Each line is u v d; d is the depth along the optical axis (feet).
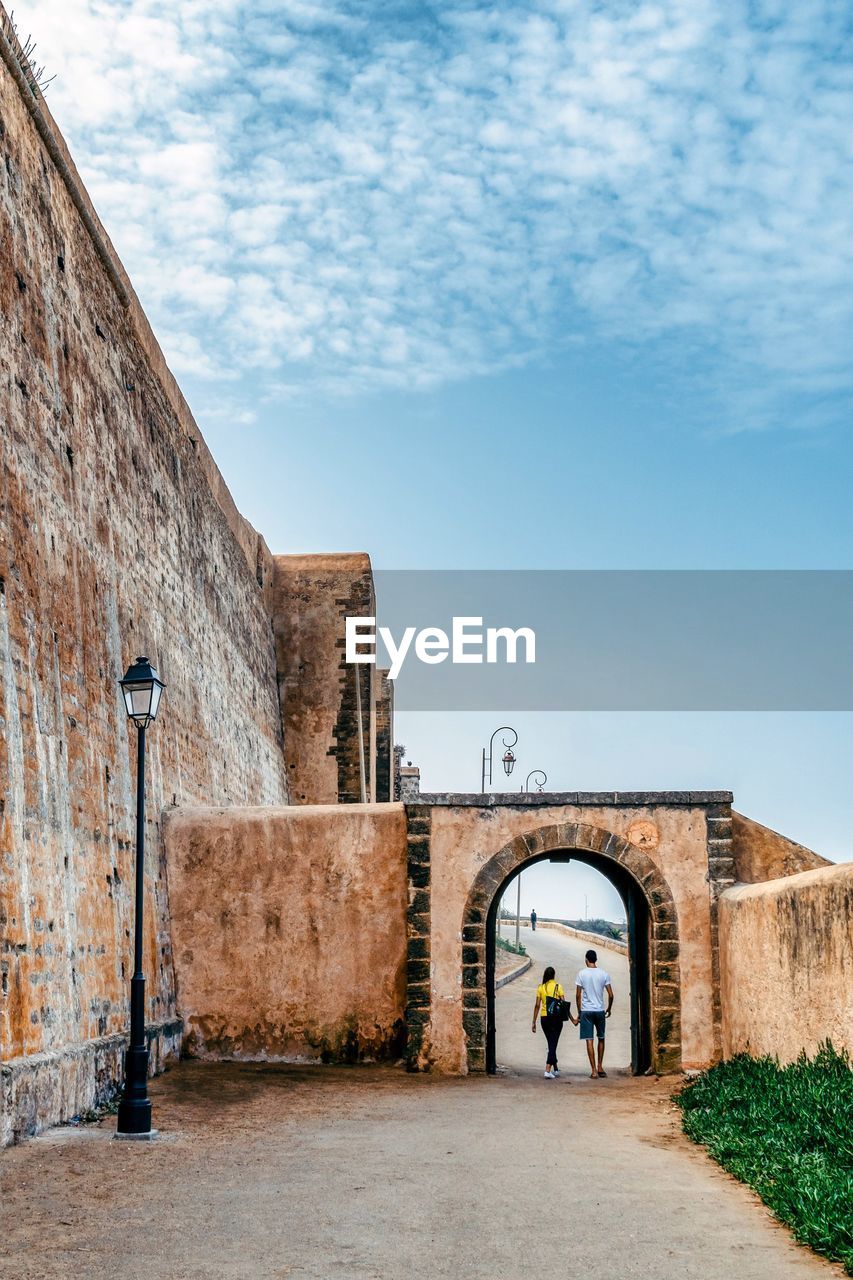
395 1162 31.04
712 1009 51.62
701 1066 51.19
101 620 48.55
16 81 42.96
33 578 40.14
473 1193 27.40
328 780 94.79
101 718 46.88
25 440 40.88
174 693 60.85
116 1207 25.40
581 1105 42.98
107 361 53.57
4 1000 33.24
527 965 124.67
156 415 62.44
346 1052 52.90
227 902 54.39
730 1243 23.32
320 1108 41.22
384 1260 21.70
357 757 95.09
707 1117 36.14
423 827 53.21
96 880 43.62
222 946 53.98
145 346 61.05
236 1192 27.07
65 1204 25.57
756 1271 21.38
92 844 43.62
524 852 52.90
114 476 52.95
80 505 46.96
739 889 50.26
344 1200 26.43
